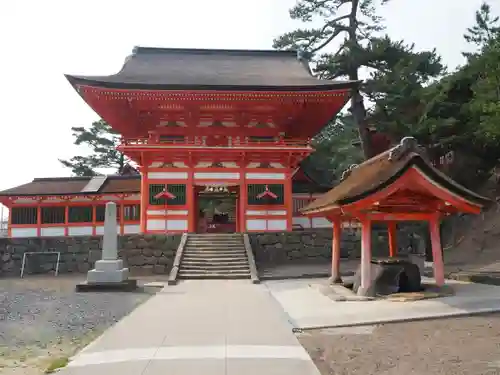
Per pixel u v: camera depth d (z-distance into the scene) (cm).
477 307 1288
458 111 3600
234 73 3709
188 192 3209
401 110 3903
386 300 1445
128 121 3628
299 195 4175
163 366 777
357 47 4016
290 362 801
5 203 3962
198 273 2359
